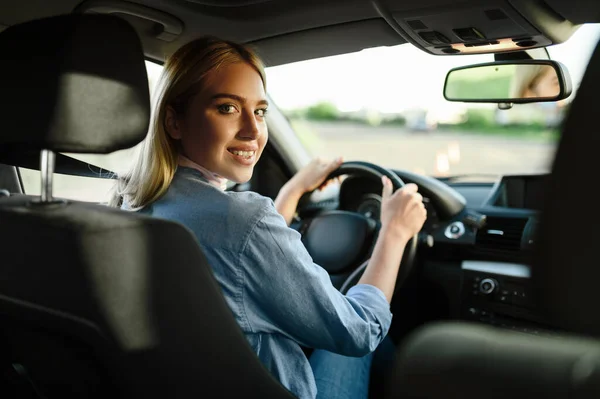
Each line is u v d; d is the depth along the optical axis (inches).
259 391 44.5
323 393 64.0
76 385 42.3
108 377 39.8
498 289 86.9
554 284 23.2
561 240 23.2
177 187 51.9
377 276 60.7
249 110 54.2
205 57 52.9
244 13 76.0
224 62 53.1
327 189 103.3
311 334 49.8
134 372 38.5
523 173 92.8
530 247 25.1
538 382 24.1
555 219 23.5
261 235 47.1
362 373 69.7
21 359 45.0
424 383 26.2
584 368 23.8
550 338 26.0
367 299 56.2
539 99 80.1
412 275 95.7
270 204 49.1
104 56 36.9
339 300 50.8
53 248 35.5
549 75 78.5
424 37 78.8
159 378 39.4
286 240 48.1
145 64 39.4
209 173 54.6
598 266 22.5
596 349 24.6
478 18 70.8
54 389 45.3
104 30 37.0
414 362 27.0
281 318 48.8
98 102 36.7
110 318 35.2
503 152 361.7
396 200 66.2
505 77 83.2
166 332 38.2
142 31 79.0
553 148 24.5
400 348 28.3
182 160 54.2
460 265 91.4
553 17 69.5
